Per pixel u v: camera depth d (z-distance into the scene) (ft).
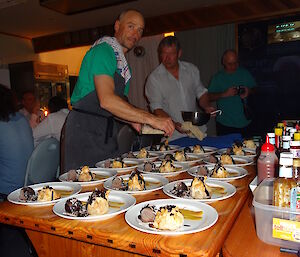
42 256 3.43
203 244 2.28
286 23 13.17
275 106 13.91
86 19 14.60
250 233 2.60
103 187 4.00
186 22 14.35
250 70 14.17
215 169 4.29
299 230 2.23
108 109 5.05
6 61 16.58
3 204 3.38
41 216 2.95
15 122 6.41
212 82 12.51
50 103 9.52
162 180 4.17
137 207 3.02
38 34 17.19
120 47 5.71
